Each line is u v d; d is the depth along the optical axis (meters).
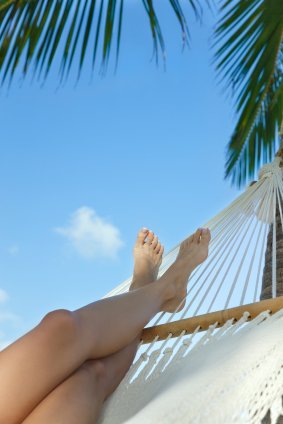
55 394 1.21
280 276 2.39
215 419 1.05
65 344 1.24
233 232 2.23
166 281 1.77
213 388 1.13
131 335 1.48
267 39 3.17
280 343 1.17
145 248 2.20
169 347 1.50
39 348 1.20
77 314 1.33
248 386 1.09
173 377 1.33
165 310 1.85
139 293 1.62
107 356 1.43
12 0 2.97
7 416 1.16
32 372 1.18
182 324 1.61
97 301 1.45
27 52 3.00
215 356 1.30
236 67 3.30
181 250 2.10
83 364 1.35
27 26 3.00
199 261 2.02
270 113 3.61
